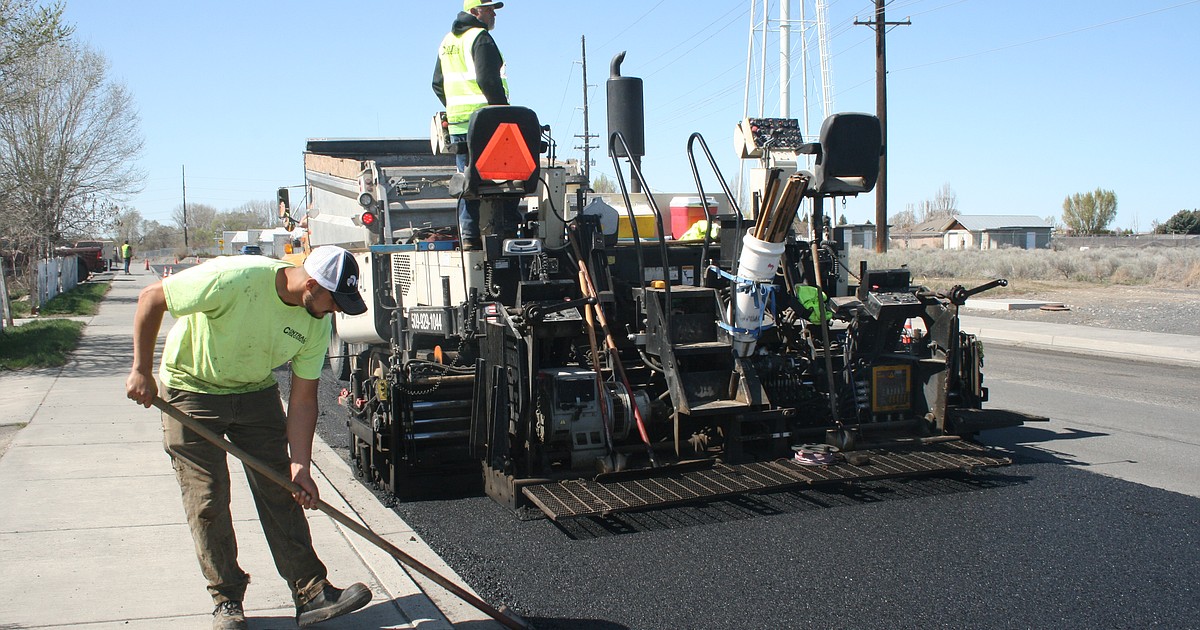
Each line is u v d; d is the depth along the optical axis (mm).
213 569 3811
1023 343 16516
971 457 6320
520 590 4559
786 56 22672
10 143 20297
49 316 20406
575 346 6328
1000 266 32500
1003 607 4344
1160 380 11727
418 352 7398
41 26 13617
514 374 5750
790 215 5711
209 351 3734
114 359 12828
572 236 6523
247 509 5637
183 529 5242
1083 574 4754
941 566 4852
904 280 7062
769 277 5918
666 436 6387
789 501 6000
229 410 3873
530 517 5391
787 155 6883
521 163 6012
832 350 6898
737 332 6035
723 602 4402
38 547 4922
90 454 7008
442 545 5207
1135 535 5355
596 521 5625
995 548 5129
